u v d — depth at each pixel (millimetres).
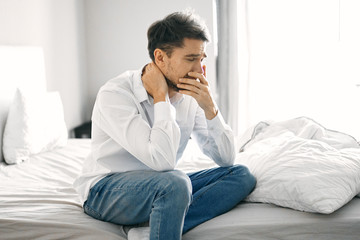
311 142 1909
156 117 1548
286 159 1752
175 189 1389
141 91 1637
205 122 1816
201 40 1572
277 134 2281
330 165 1672
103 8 4344
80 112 4168
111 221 1600
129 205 1487
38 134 2596
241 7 4301
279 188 1628
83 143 3053
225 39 4336
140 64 4367
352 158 1762
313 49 4234
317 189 1544
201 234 1515
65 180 2086
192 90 1627
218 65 4410
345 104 4191
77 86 4078
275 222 1511
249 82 4328
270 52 4312
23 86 2764
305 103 4289
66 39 3793
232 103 4367
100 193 1564
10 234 1533
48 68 3369
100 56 4395
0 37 2629
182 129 1761
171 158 1512
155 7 4293
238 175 1687
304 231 1498
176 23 1564
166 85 1615
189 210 1570
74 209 1686
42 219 1569
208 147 1781
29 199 1768
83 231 1518
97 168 1633
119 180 1525
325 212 1488
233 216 1581
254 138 2369
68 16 3854
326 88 4230
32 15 3094
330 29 4184
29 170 2281
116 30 4352
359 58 4129
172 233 1375
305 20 4230
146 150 1499
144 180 1452
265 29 4305
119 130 1537
